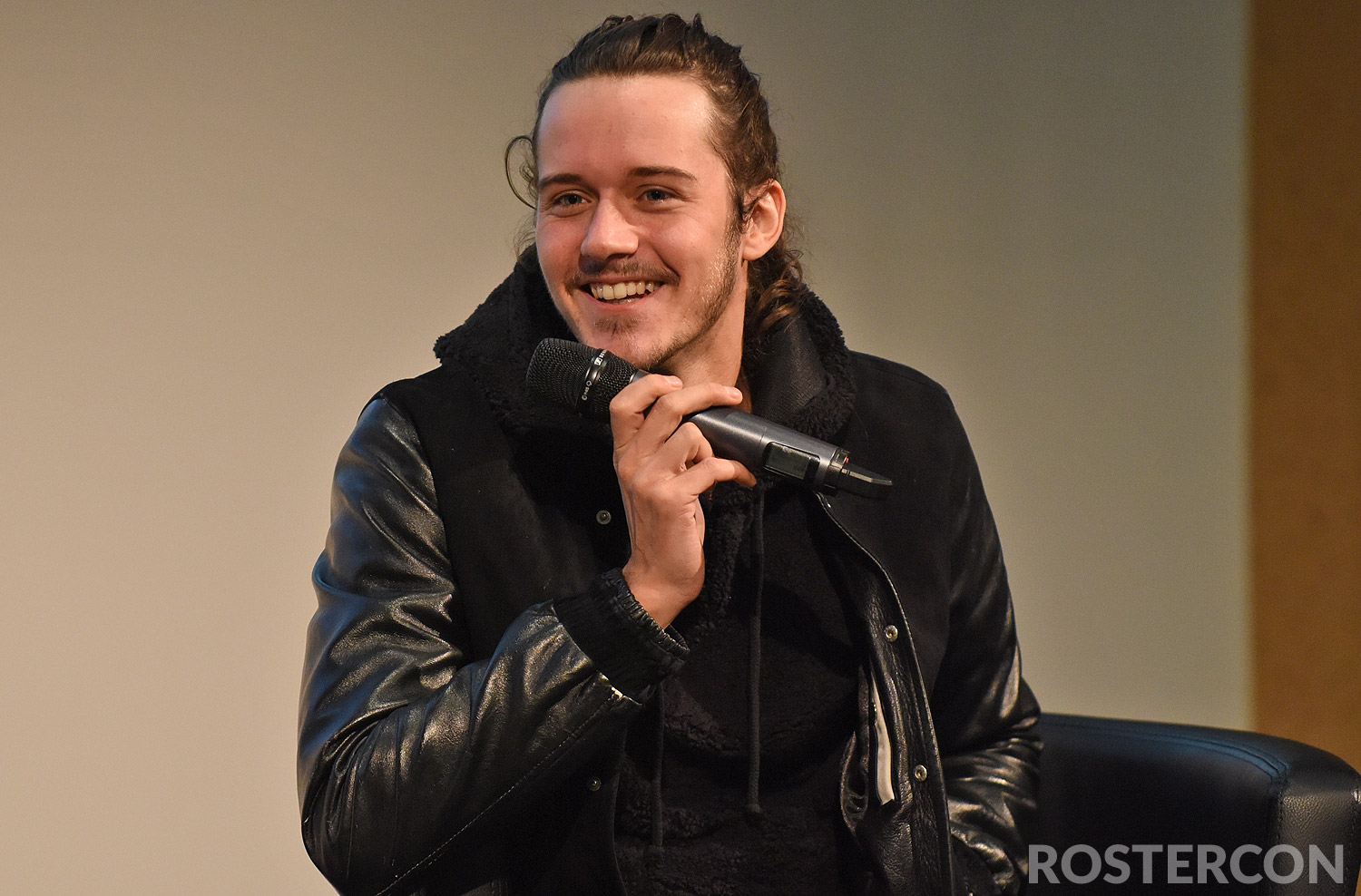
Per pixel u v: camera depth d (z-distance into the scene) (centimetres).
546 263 211
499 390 220
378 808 181
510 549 213
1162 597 523
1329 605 553
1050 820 290
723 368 226
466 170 402
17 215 347
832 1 450
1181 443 525
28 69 347
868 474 186
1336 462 550
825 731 225
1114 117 507
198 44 365
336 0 381
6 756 347
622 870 212
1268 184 537
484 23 402
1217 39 525
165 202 363
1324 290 545
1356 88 541
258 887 379
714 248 209
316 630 207
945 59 473
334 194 383
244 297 373
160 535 365
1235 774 259
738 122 214
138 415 362
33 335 350
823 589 228
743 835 219
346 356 388
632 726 215
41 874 351
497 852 210
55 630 354
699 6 425
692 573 187
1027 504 496
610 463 220
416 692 196
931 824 215
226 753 375
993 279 486
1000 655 264
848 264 457
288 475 382
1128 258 512
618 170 203
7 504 348
